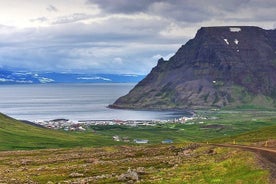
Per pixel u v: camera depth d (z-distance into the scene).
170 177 68.75
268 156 77.50
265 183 53.44
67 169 95.69
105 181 71.56
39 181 80.44
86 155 126.88
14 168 107.94
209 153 98.94
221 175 64.44
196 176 66.81
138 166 91.62
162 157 104.81
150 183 64.81
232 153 85.75
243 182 56.72
